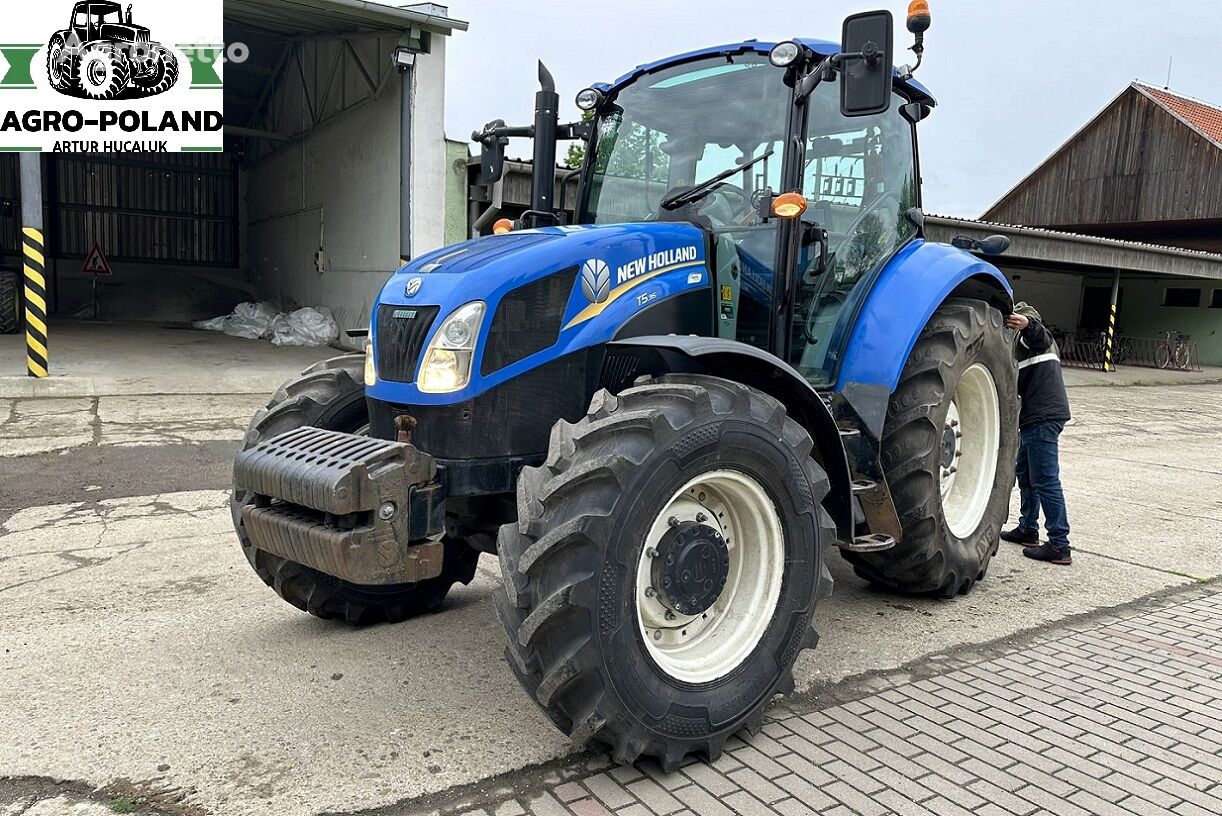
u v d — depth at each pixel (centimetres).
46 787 247
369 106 1435
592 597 239
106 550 473
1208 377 2109
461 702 304
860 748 282
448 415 285
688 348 272
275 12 1219
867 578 427
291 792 246
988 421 452
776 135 354
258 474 284
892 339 376
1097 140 3184
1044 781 264
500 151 419
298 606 364
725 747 280
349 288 1568
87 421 843
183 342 1495
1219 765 277
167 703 299
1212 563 509
